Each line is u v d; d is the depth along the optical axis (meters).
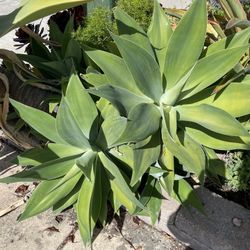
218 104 1.11
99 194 1.14
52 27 1.48
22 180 1.04
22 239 1.28
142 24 1.40
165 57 1.05
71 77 1.09
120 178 1.03
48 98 1.28
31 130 1.30
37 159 1.15
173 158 1.11
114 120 1.10
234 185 1.22
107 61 1.09
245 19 1.12
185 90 1.09
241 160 1.22
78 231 1.28
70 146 1.14
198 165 1.03
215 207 1.19
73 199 1.20
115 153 1.15
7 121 1.36
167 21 1.16
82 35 1.39
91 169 1.07
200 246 1.15
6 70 1.37
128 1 1.43
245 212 1.16
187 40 1.02
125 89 1.03
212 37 1.33
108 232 1.27
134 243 1.24
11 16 0.80
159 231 1.26
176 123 1.07
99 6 1.49
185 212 1.19
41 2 0.78
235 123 0.99
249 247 1.08
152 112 1.04
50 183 1.12
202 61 1.05
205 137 1.11
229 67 1.04
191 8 0.97
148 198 1.15
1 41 2.36
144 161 1.02
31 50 1.48
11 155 1.57
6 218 1.34
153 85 1.05
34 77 1.34
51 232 1.29
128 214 1.31
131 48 0.97
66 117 0.99
